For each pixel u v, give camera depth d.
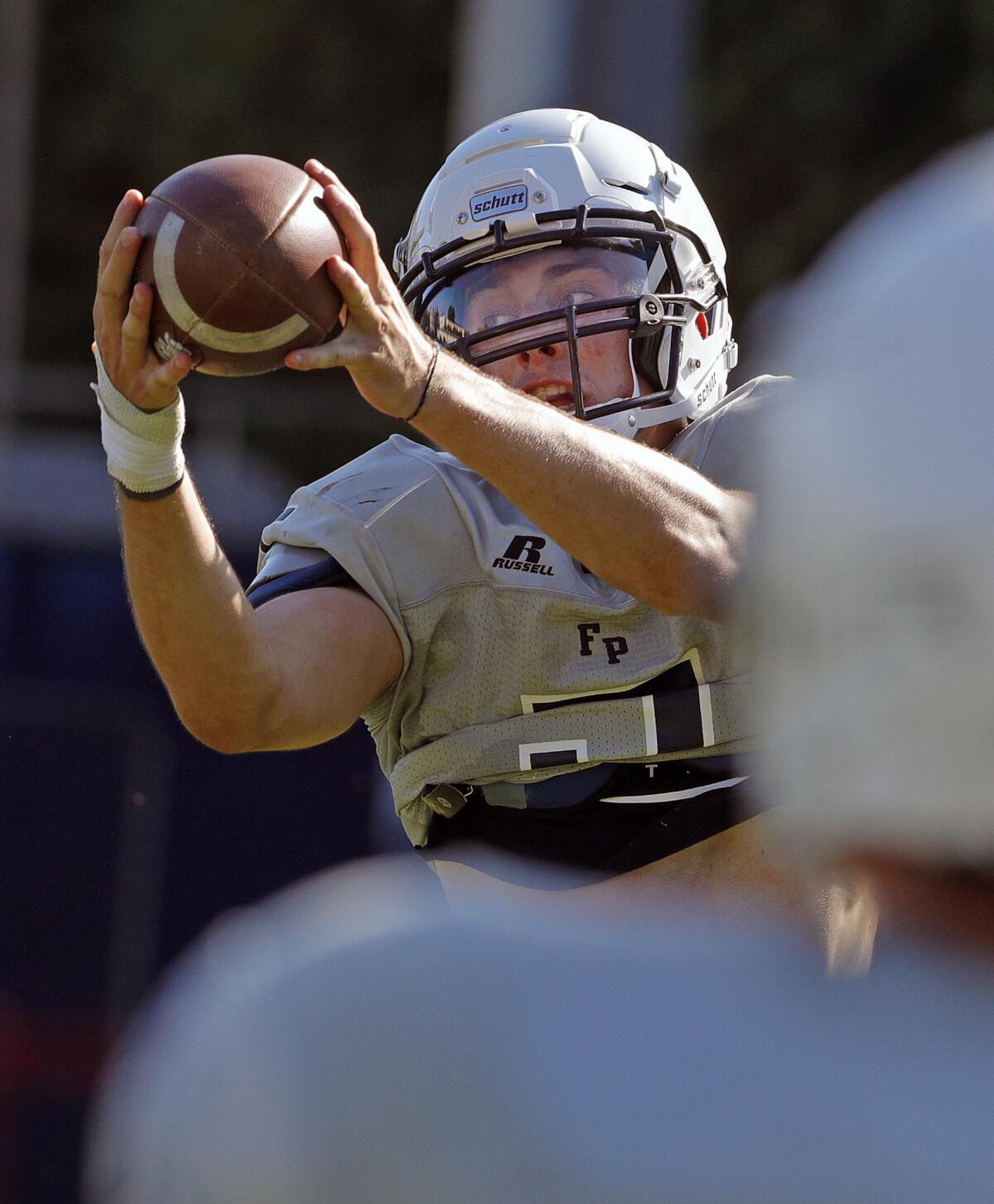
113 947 24.19
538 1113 3.12
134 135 55.06
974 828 3.19
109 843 24.47
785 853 3.57
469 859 8.34
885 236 3.49
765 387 8.73
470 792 8.35
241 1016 3.29
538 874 8.16
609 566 7.20
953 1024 3.12
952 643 3.16
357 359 6.76
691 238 9.30
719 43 49.59
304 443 41.38
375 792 19.08
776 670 3.49
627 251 9.08
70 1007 23.95
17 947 23.98
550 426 7.10
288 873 24.67
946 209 3.40
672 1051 3.15
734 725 8.09
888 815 3.24
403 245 9.65
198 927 24.47
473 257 9.07
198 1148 3.23
